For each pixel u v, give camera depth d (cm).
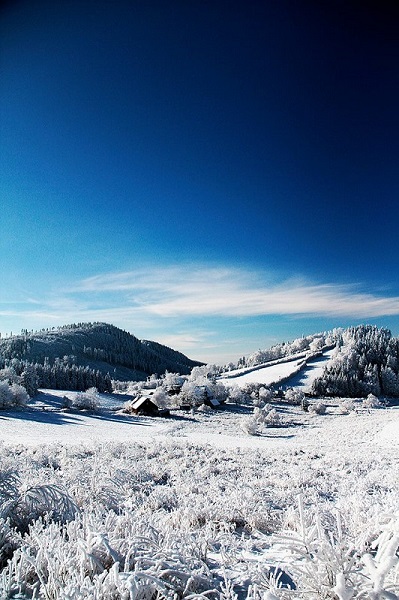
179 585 263
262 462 1291
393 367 11588
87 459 1082
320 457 1509
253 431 4453
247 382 9881
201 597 233
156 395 6700
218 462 1226
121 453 1341
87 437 3341
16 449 1367
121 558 286
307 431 4859
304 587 229
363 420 5844
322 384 10200
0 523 341
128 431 4519
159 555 290
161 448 1548
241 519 505
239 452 1595
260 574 269
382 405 8481
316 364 12731
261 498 618
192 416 6438
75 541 312
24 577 263
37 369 9394
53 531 326
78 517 366
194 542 347
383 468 1129
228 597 233
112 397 8875
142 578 239
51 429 4031
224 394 7919
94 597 222
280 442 3203
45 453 1187
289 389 8938
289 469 1109
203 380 8088
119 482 717
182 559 295
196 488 739
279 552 344
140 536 309
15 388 5722
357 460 1316
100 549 293
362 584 212
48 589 234
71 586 229
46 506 447
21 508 434
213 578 292
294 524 448
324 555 234
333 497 717
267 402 8300
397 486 762
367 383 10369
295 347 18825
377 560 210
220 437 3691
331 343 16588
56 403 7050
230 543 387
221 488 780
